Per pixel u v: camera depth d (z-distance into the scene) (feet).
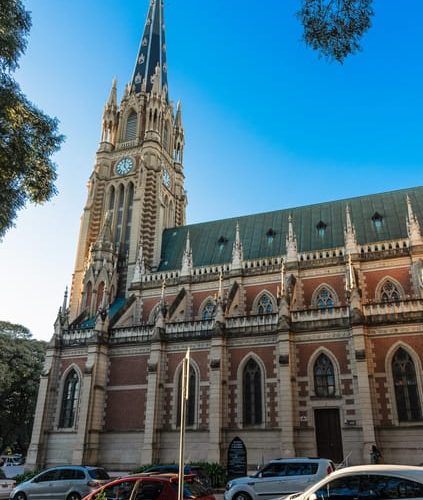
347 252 166.61
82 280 217.15
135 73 270.26
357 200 196.75
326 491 47.24
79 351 170.19
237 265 182.39
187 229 226.79
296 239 190.70
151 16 290.76
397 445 121.70
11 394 242.78
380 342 132.26
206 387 148.46
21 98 72.90
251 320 149.79
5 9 67.00
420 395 124.16
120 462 150.00
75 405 163.32
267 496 81.97
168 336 159.33
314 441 129.39
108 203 235.40
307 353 139.23
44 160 75.56
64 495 96.53
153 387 151.43
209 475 123.24
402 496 44.21
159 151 238.89
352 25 52.31
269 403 138.00
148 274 199.62
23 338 261.65
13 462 255.50
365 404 124.36
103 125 253.24
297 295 168.04
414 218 162.50
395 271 158.92
